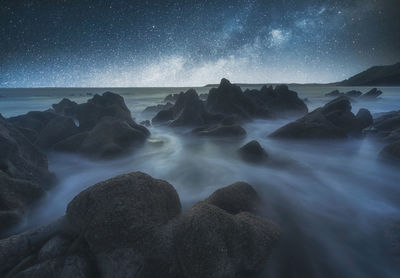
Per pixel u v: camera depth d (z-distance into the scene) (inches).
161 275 119.5
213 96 748.6
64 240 129.9
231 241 128.5
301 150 400.8
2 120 303.1
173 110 733.9
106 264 120.3
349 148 399.5
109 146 357.7
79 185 289.4
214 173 317.1
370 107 1055.0
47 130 418.6
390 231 170.4
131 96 2386.8
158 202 141.5
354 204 221.8
